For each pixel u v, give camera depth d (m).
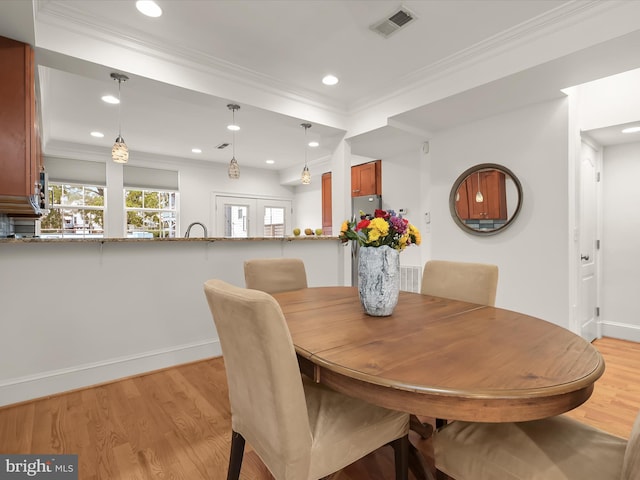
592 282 3.35
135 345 2.53
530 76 2.41
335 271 3.87
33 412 1.97
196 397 2.16
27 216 3.62
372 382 0.86
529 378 0.85
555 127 2.85
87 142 4.91
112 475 1.46
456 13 2.14
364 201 5.00
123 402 2.10
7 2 1.56
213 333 2.92
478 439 1.00
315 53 2.61
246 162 6.37
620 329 3.39
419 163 4.36
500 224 3.18
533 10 2.11
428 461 1.57
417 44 2.49
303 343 1.11
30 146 1.89
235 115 3.83
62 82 2.99
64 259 2.25
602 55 2.12
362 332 1.23
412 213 4.46
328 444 1.01
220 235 6.39
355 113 3.66
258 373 0.97
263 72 2.91
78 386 2.28
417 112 3.15
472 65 2.62
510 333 1.21
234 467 1.27
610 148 3.44
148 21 2.21
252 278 2.16
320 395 1.23
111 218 5.26
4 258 2.06
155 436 1.74
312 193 6.97
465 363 0.94
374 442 1.11
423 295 1.97
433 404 0.82
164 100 3.41
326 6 2.07
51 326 2.21
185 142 4.96
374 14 2.15
